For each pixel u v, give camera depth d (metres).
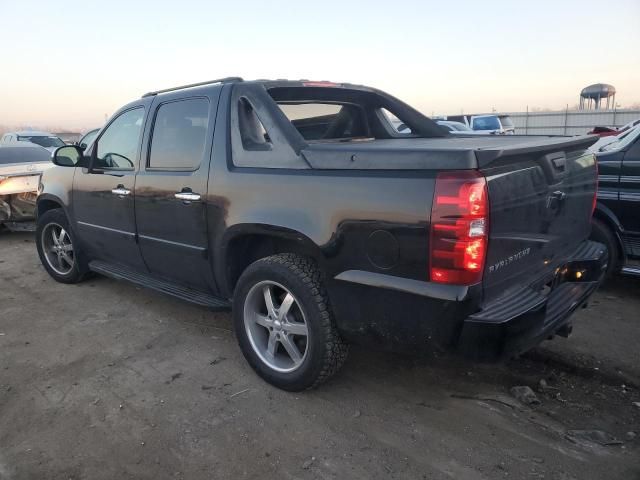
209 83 3.82
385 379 3.51
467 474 2.58
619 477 2.55
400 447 2.80
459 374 3.56
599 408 3.15
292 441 2.87
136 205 4.21
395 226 2.57
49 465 2.71
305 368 3.17
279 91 3.71
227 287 3.68
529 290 2.78
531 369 3.62
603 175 4.81
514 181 2.63
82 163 4.89
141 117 4.28
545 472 2.58
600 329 4.23
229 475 2.61
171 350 4.02
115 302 5.08
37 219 5.75
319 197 2.89
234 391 3.40
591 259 3.36
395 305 2.66
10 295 5.39
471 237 2.39
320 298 3.02
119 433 2.97
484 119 21.33
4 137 21.64
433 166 2.47
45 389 3.47
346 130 4.51
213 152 3.55
